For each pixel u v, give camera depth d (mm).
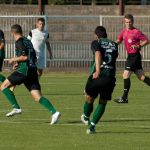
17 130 28422
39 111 35094
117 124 30578
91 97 28188
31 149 23984
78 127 29406
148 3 79625
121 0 75750
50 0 77562
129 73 39594
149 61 66250
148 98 42531
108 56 27344
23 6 74562
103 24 68312
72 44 66500
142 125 30297
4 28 66500
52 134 27406
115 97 43188
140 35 39562
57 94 44531
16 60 29734
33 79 29938
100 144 25141
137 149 24109
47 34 44688
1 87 31469
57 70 64625
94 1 79062
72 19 69688
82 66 66562
